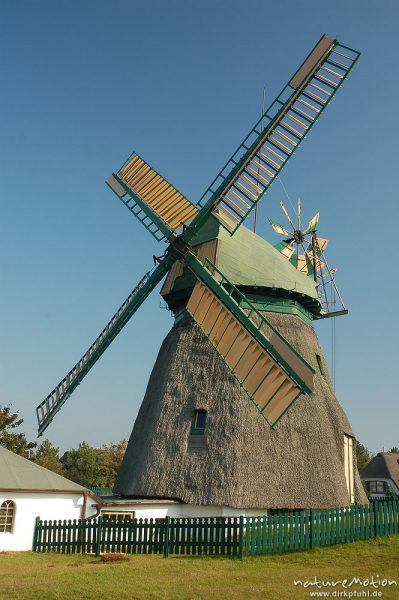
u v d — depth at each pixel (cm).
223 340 1983
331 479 2088
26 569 1392
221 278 2206
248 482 1945
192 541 1590
